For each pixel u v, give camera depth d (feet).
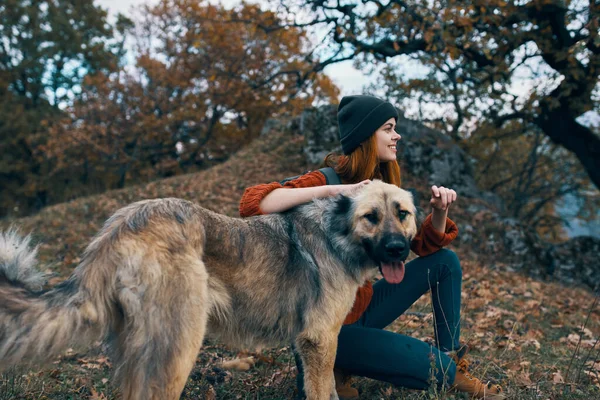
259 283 9.37
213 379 12.51
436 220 11.02
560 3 32.24
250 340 9.86
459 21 30.50
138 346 7.86
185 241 8.41
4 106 92.94
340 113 11.37
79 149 82.38
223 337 9.68
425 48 35.70
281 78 80.94
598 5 31.91
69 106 83.71
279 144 53.01
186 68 85.87
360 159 11.05
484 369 12.72
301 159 47.75
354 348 10.49
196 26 82.94
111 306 7.94
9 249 7.93
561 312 22.68
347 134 11.10
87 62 103.30
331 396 9.92
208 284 8.78
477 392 10.80
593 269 35.01
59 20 97.50
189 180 46.34
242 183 43.91
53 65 100.32
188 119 85.35
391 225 9.77
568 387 12.21
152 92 84.12
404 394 11.22
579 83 36.11
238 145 93.30
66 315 7.55
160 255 8.05
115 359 8.36
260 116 90.33
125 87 81.56
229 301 9.17
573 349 16.61
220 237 9.06
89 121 79.87
